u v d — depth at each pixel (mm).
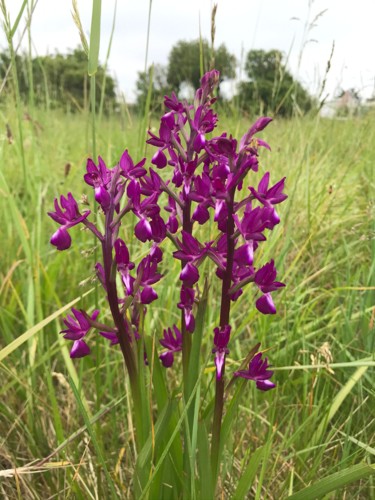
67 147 782
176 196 193
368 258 448
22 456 285
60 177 597
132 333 200
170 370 333
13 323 373
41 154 583
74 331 193
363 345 352
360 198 557
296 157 553
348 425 256
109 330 195
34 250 384
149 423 208
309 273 440
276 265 365
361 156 657
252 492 255
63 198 180
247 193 451
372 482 247
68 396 306
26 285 385
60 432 243
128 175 180
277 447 279
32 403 297
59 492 241
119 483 247
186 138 190
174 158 194
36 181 501
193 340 193
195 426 187
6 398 317
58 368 354
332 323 359
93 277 195
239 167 177
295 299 378
